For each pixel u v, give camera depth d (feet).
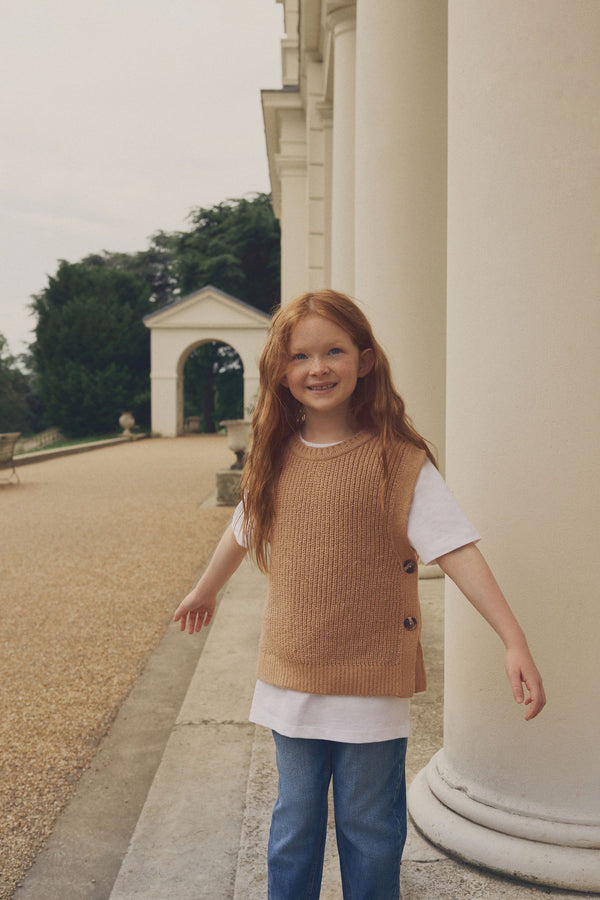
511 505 6.15
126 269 172.76
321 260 35.09
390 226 15.80
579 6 5.72
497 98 6.04
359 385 5.37
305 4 28.81
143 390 126.31
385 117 15.67
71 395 119.55
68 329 120.37
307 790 5.09
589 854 6.13
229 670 12.41
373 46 15.70
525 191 5.94
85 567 22.50
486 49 6.09
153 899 6.61
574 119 5.77
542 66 5.82
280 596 5.17
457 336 6.57
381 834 5.05
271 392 5.33
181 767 9.16
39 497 39.55
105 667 13.98
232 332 101.60
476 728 6.62
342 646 4.98
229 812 8.12
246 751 9.55
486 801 6.56
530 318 5.99
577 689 6.14
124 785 9.55
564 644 6.12
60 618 17.21
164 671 13.78
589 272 5.86
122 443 91.04
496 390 6.18
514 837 6.34
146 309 129.80
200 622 5.92
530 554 6.11
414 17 15.39
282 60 49.03
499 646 6.42
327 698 5.00
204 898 6.62
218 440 96.53
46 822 8.66
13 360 170.40
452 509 4.88
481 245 6.24
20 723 11.44
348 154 23.75
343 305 5.15
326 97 31.32
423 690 5.36
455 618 6.78
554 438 6.00
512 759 6.41
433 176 15.76
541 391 6.00
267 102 45.78
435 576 17.02
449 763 7.02
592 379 5.92
